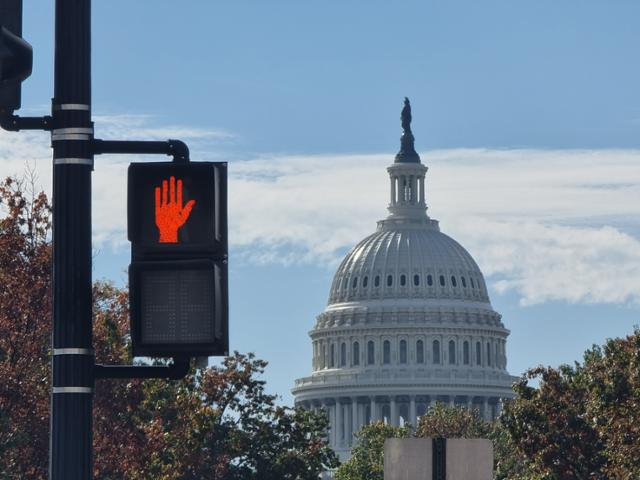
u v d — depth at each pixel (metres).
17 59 21.92
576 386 136.62
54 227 23.64
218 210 23.11
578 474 133.38
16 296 92.56
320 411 162.50
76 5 23.86
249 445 151.12
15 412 92.81
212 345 22.84
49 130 23.78
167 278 22.86
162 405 121.69
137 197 23.17
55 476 23.11
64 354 23.33
